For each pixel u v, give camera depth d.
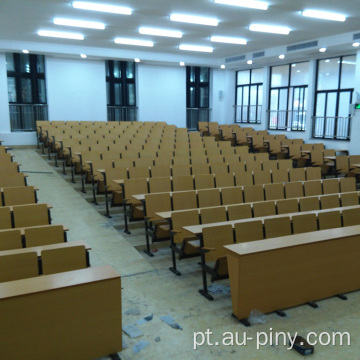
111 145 8.89
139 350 2.71
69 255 3.11
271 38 10.91
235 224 3.81
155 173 6.70
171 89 15.46
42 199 6.82
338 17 8.27
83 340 2.45
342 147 11.65
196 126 16.53
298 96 13.60
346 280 3.63
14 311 2.19
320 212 4.42
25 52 12.09
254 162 7.74
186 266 4.37
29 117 13.21
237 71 16.56
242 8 7.71
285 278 3.25
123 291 3.68
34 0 7.18
